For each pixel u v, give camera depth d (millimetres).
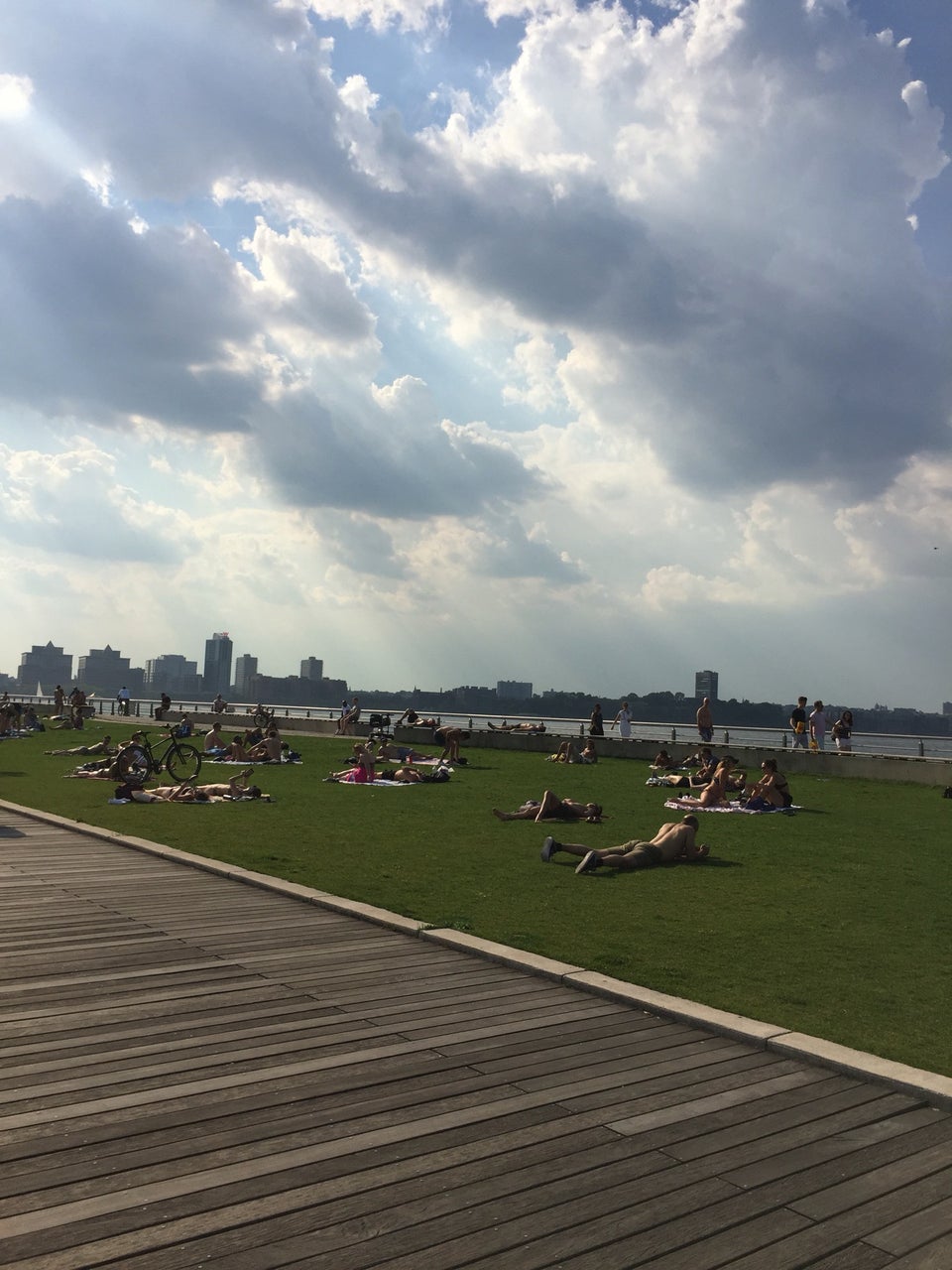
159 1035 5926
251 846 13594
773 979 7617
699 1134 4719
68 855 12648
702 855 13797
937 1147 4645
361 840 14531
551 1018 6523
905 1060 5805
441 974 7523
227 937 8531
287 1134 4582
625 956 8148
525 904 10266
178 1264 3516
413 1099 5039
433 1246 3678
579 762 34188
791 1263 3633
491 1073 5461
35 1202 3912
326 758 32906
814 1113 5012
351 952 8117
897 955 8539
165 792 20047
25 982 6969
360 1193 4059
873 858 14305
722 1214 3965
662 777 25891
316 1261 3561
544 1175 4258
